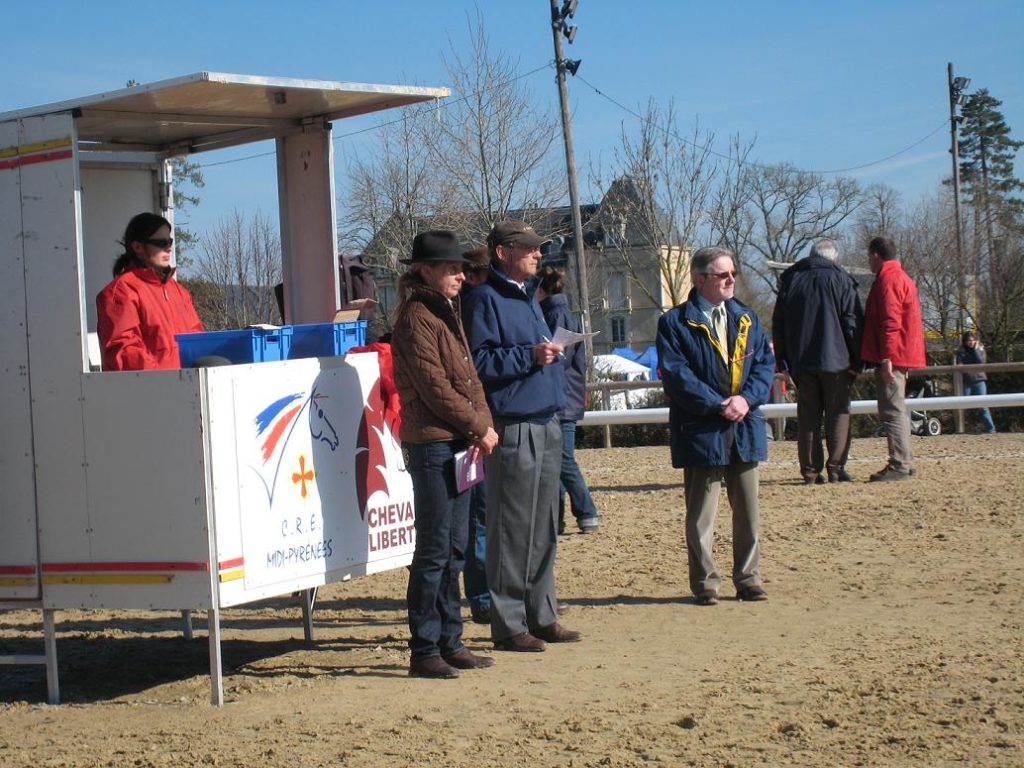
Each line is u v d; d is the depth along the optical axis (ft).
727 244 142.20
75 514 20.56
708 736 17.29
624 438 67.10
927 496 39.75
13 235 20.83
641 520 38.86
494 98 117.91
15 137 20.76
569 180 104.99
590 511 36.83
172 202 28.66
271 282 97.04
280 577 20.97
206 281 95.61
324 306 26.73
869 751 16.39
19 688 22.62
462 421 20.94
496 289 22.85
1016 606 25.30
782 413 58.54
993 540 32.68
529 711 18.98
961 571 29.04
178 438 19.72
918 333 43.34
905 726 17.38
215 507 19.69
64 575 20.71
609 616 26.23
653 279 200.54
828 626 24.27
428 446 21.15
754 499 27.04
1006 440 56.70
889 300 42.86
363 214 120.88
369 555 23.09
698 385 25.91
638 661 22.08
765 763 16.05
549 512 23.75
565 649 23.36
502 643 23.36
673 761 16.25
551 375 23.12
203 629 27.53
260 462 20.58
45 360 20.66
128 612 29.96
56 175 20.42
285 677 22.25
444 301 21.20
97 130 25.86
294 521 21.29
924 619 24.50
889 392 43.50
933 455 51.39
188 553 19.81
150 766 17.07
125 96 20.13
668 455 57.93
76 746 18.37
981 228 158.20
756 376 26.53
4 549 21.09
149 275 22.20
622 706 19.02
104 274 27.37
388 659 23.40
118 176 27.68
